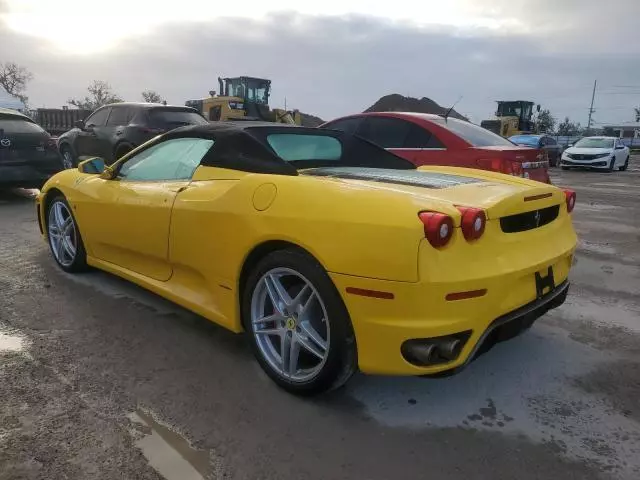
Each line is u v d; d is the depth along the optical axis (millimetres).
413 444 2447
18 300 4051
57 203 4676
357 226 2414
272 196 2781
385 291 2330
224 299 3090
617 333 3762
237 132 3367
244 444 2412
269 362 2906
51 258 5211
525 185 3219
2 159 7969
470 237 2410
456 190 2811
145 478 2174
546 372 3148
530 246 2746
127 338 3451
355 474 2240
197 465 2264
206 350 3314
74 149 12062
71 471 2201
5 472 2180
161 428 2510
